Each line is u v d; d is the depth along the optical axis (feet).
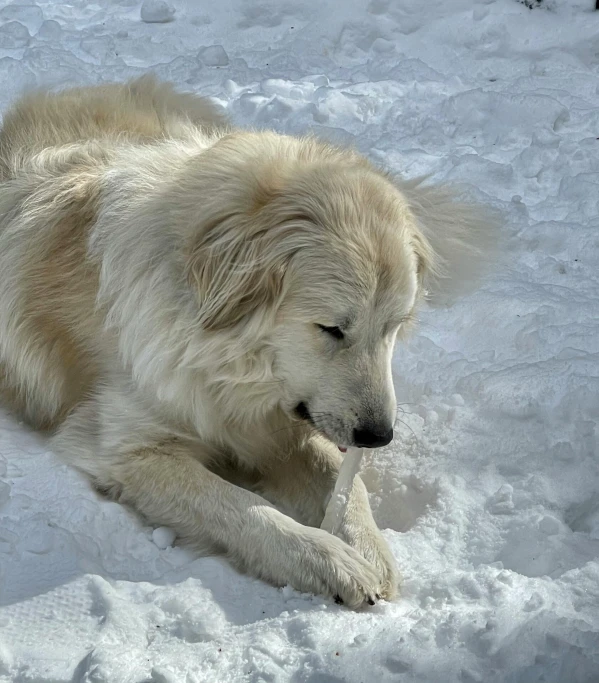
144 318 21.02
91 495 21.12
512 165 35.88
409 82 42.14
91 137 25.44
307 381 20.45
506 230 29.45
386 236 19.98
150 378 21.34
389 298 19.95
